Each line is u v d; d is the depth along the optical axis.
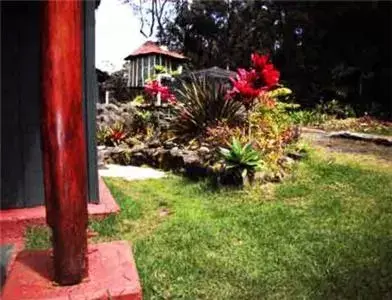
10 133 3.78
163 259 2.86
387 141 7.23
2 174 3.77
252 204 4.09
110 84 13.73
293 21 16.08
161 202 4.28
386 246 3.00
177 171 5.89
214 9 20.23
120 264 2.07
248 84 5.76
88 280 1.91
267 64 5.75
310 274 2.61
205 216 3.79
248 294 2.41
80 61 1.84
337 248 2.97
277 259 2.83
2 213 3.63
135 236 3.38
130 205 4.07
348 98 13.33
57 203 1.84
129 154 6.68
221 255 2.92
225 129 5.64
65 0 1.78
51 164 1.82
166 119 7.72
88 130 3.82
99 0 4.17
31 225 3.54
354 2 14.04
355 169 5.18
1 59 3.73
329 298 2.35
